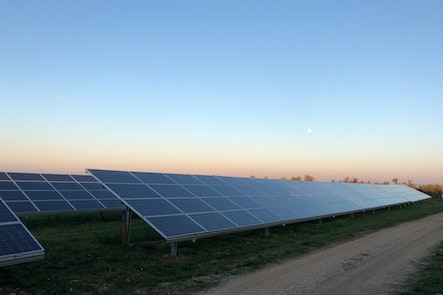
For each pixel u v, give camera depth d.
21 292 9.55
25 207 22.33
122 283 10.66
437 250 17.69
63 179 30.58
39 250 10.12
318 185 38.75
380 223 28.59
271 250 16.27
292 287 10.77
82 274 11.39
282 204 24.66
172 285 10.70
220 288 10.53
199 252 15.05
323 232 22.44
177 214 15.83
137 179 17.86
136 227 21.62
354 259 15.06
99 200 27.67
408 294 10.24
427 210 45.91
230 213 18.77
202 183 22.03
